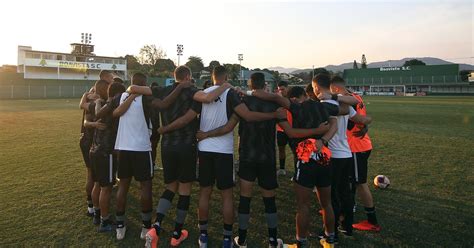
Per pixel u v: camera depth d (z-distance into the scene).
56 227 4.23
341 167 3.91
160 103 3.87
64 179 6.35
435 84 76.69
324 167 3.52
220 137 3.78
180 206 3.86
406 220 4.49
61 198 5.29
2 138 11.50
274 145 3.73
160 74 72.25
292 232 4.20
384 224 4.38
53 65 62.81
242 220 3.71
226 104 3.77
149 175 4.04
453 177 6.50
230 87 3.86
